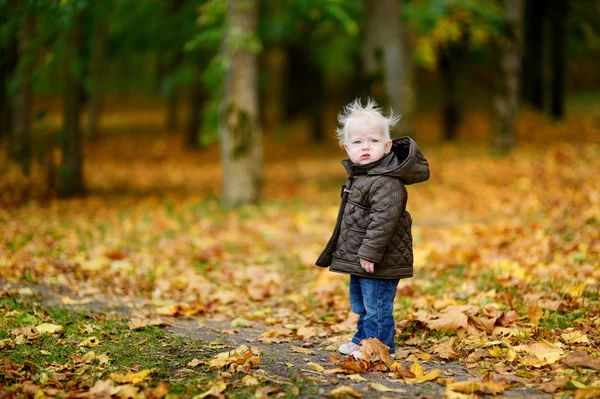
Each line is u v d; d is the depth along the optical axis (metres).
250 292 6.37
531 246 7.16
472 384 3.57
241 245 8.83
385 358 3.98
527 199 10.10
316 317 5.52
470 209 10.30
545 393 3.53
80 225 9.66
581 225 7.78
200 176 17.98
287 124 29.98
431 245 7.82
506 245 7.35
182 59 21.08
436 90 37.84
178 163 21.30
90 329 4.75
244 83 11.84
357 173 4.09
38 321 4.92
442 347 4.37
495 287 5.84
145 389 3.64
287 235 9.52
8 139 19.23
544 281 5.83
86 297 5.97
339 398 3.49
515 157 14.74
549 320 4.78
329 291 6.20
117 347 4.41
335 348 4.58
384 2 14.10
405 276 4.07
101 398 3.48
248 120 11.91
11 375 3.76
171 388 3.66
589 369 3.79
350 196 4.09
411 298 5.80
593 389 3.31
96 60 14.62
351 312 5.50
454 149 18.33
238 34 11.31
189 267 7.51
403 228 4.06
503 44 15.66
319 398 3.52
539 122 20.64
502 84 15.85
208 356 4.29
